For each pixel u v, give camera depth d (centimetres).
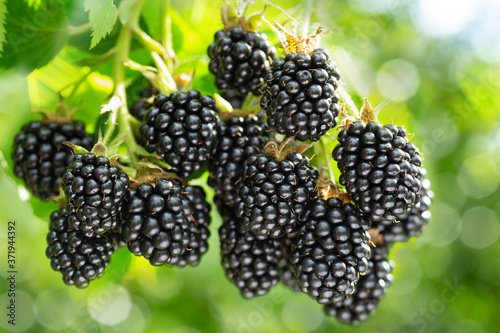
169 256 34
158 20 40
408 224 37
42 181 37
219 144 35
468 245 86
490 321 80
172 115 35
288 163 34
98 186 33
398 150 34
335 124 34
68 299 66
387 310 82
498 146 66
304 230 34
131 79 39
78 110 40
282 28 35
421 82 53
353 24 47
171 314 73
